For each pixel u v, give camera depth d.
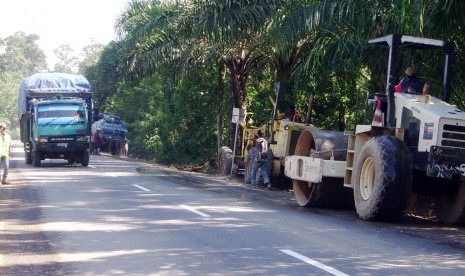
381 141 12.93
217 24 23.50
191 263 9.09
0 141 20.98
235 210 14.93
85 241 10.80
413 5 14.29
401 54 16.81
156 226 12.37
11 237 11.18
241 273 8.47
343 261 9.20
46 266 9.00
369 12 17.83
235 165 27.75
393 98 13.72
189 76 32.81
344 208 15.77
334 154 15.21
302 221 13.27
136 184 21.48
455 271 8.64
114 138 52.12
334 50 18.69
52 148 30.48
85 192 18.56
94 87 64.88
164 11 30.06
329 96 25.17
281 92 23.00
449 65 14.07
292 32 18.95
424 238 11.39
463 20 14.02
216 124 35.69
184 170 33.78
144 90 48.16
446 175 12.34
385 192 12.62
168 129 38.09
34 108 30.84
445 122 12.38
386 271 8.57
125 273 8.55
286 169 16.92
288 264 9.00
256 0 23.38
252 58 29.67
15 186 20.34
